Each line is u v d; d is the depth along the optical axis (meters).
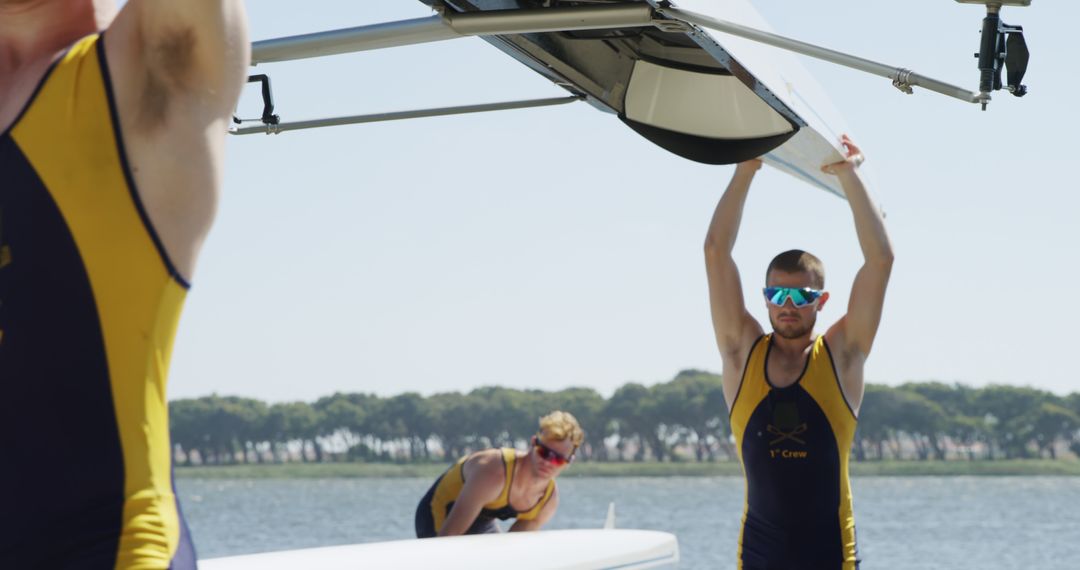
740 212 9.78
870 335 9.30
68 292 3.26
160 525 3.34
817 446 9.15
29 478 3.23
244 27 3.44
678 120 9.27
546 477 12.94
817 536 9.16
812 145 9.25
